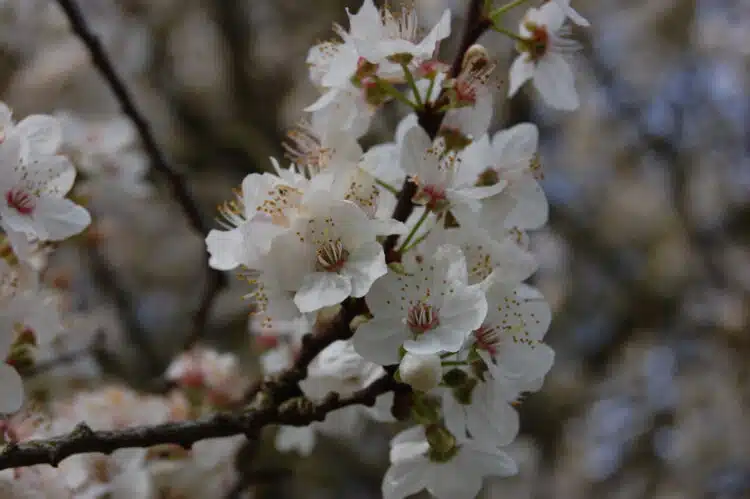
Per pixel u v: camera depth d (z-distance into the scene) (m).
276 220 0.50
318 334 0.51
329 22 1.22
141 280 1.10
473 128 0.51
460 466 0.52
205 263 0.61
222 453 0.58
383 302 0.50
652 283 1.26
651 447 1.21
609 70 1.37
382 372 0.52
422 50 0.50
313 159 0.52
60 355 0.60
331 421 0.59
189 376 0.60
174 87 1.15
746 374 1.22
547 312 0.52
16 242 0.51
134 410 0.57
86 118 0.78
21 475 0.52
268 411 0.51
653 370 1.25
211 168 1.06
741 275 1.26
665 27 1.39
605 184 1.38
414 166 0.51
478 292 0.50
